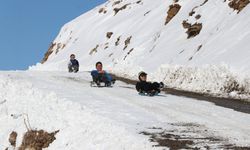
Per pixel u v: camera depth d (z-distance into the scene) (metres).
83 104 14.55
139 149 10.04
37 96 15.20
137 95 18.12
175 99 17.70
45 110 13.95
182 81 24.36
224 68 22.59
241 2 34.16
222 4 38.09
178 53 35.16
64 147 11.57
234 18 33.06
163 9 54.47
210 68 23.34
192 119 13.59
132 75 30.59
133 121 12.69
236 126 12.90
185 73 24.75
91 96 16.70
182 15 44.00
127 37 55.34
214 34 33.09
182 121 13.28
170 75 25.77
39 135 12.84
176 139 11.17
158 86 18.70
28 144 13.03
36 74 25.23
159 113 14.23
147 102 16.25
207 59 28.44
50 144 12.11
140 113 13.90
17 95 15.76
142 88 18.38
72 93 17.11
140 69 31.11
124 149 10.10
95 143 10.78
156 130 11.95
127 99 16.67
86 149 10.76
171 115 14.05
